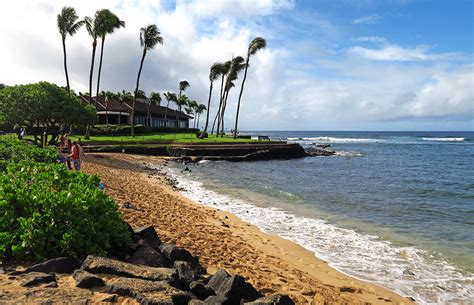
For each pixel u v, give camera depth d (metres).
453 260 9.73
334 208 16.75
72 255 5.25
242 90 60.56
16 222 5.40
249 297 5.04
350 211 16.16
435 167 38.91
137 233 7.00
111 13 46.12
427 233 12.49
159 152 44.31
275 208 16.42
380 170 35.56
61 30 44.03
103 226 5.95
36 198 5.60
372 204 17.92
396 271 8.90
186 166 37.28
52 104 27.11
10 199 5.45
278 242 10.95
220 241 9.85
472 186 24.81
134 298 4.18
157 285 4.48
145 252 6.04
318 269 8.82
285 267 8.58
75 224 5.52
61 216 5.48
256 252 9.46
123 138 49.44
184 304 4.43
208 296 5.04
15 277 4.42
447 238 11.89
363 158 51.88
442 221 14.43
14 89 27.05
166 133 68.94
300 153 53.94
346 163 43.66
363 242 11.25
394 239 11.67
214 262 7.90
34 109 26.14
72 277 4.63
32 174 7.46
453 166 40.03
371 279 8.37
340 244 11.00
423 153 62.19
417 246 10.95
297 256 9.72
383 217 15.05
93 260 4.93
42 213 5.59
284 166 39.34
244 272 7.56
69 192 5.98
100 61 50.81
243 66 61.16
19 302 3.73
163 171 31.34
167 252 6.37
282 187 23.44
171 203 14.67
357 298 7.18
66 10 43.78
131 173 25.38
